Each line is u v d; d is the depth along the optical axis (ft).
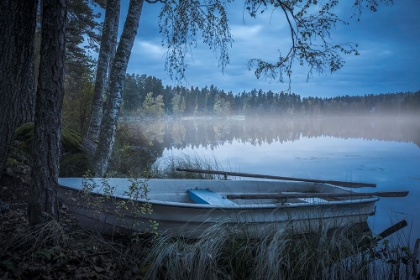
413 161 46.55
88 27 52.39
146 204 13.69
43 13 10.78
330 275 12.27
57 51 10.91
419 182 33.27
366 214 18.61
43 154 11.19
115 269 11.24
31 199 11.32
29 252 10.55
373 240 15.14
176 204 14.07
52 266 10.11
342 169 40.55
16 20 12.34
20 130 21.38
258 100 364.17
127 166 30.12
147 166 31.12
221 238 13.07
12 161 18.79
